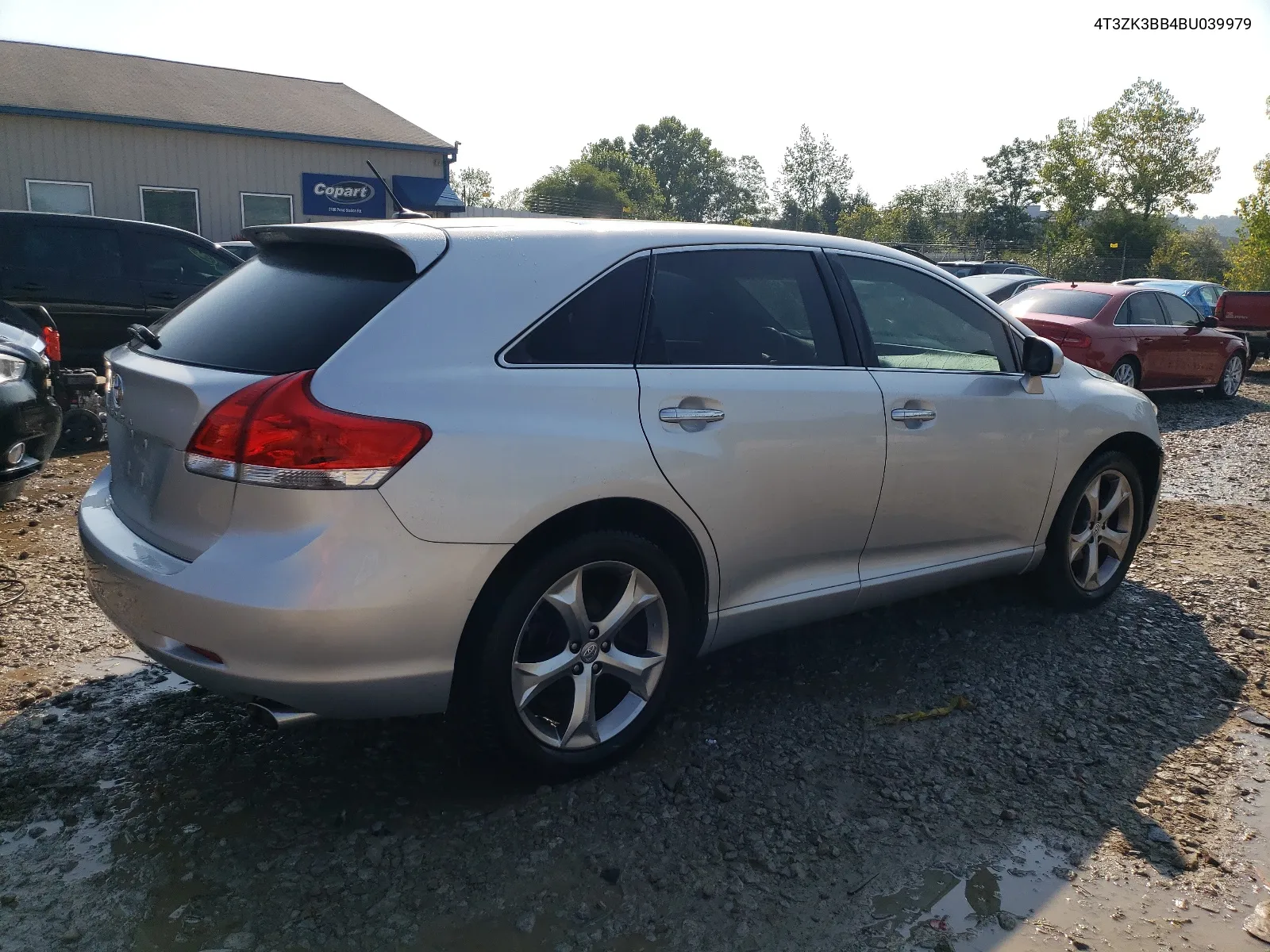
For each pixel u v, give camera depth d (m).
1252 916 2.54
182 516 2.69
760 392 3.26
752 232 3.50
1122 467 4.57
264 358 2.68
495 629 2.77
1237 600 4.80
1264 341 17.73
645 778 3.12
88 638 4.12
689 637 3.31
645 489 2.97
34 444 5.46
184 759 3.19
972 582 4.19
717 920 2.49
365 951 2.35
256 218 25.86
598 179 73.81
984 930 2.47
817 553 3.52
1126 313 12.03
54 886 2.55
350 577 2.51
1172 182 64.50
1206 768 3.26
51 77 24.69
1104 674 3.95
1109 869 2.72
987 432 3.93
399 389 2.61
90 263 10.64
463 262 2.85
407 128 28.25
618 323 3.05
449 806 2.96
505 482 2.69
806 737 3.40
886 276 3.85
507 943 2.39
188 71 27.75
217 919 2.45
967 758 3.29
